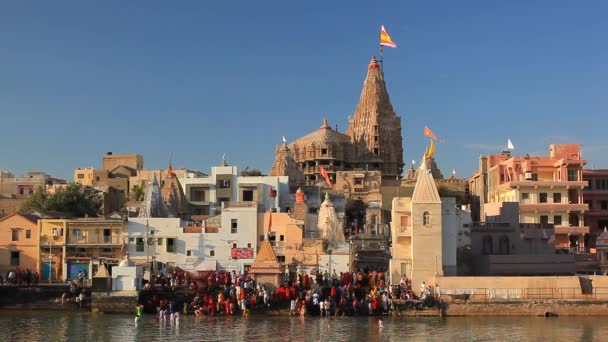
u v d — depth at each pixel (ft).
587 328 234.17
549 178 403.34
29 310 274.77
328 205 357.82
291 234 324.60
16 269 307.58
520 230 334.85
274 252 296.92
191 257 324.60
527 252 333.01
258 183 404.98
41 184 577.02
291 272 299.79
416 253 286.87
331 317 256.73
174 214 368.27
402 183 544.21
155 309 268.21
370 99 652.48
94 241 328.90
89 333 218.59
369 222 452.35
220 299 263.90
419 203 289.12
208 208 405.80
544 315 264.93
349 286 270.46
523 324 243.19
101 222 328.70
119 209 481.87
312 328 229.45
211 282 278.46
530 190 392.88
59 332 220.64
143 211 357.20
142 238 327.06
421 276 285.43
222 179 407.85
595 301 266.16
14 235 331.16
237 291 265.54
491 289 270.05
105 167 653.71
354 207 495.00
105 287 270.05
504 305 266.16
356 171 542.16
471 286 270.87
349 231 402.93
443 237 295.69
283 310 260.83
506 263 309.22
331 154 618.85
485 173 477.36
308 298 263.29
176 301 271.90
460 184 539.70
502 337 214.90
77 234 329.93
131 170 611.06
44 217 346.74
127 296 267.59
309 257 319.68
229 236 325.21
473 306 265.75
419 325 238.68
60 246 328.29
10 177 624.18
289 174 540.11
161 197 363.76
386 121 648.79
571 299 266.98
